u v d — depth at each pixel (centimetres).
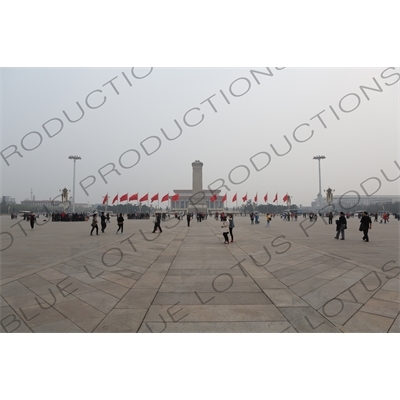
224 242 1574
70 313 539
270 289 675
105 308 562
